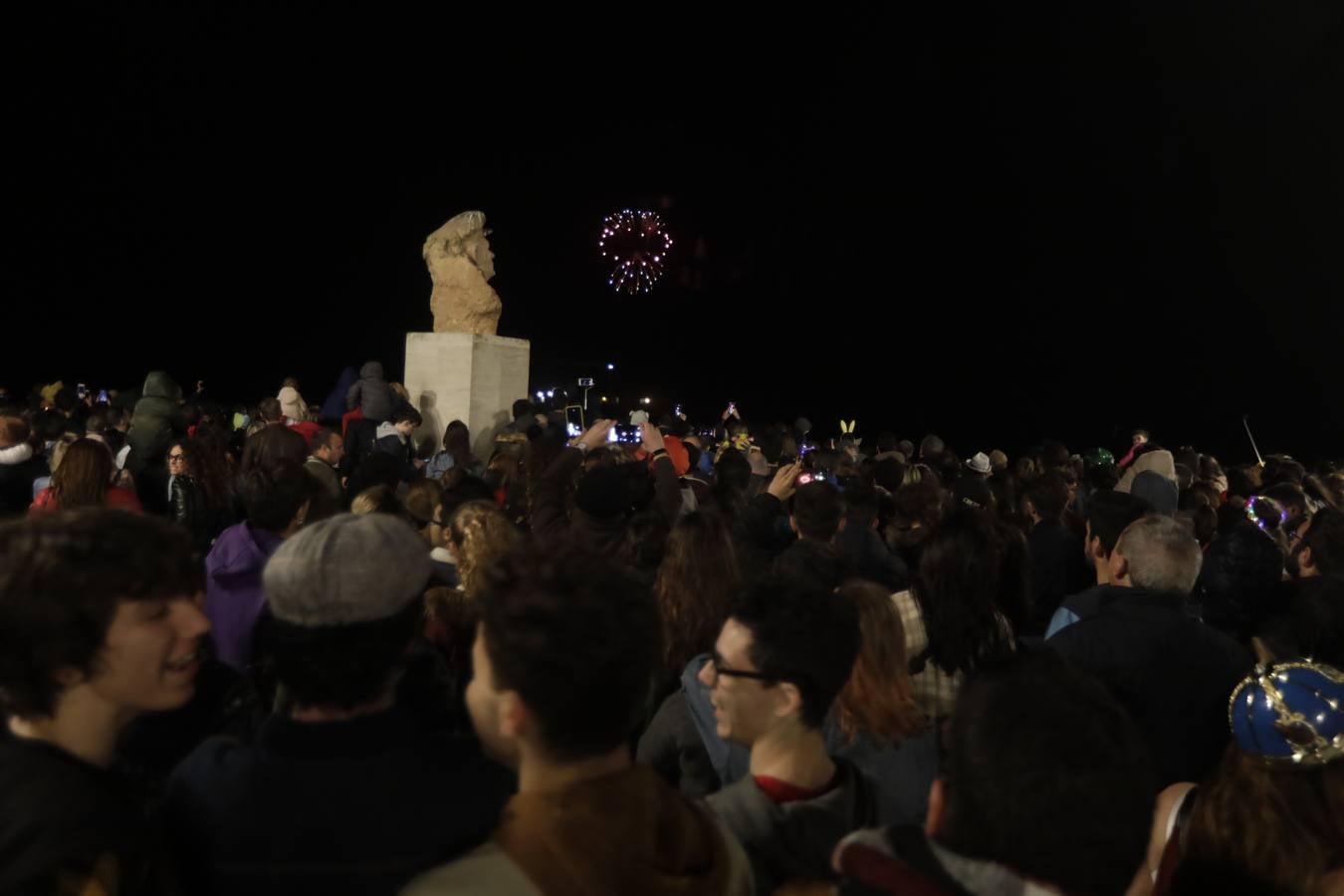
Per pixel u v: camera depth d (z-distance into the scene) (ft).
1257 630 12.80
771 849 6.91
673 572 12.17
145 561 5.81
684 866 5.07
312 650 6.07
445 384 37.14
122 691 5.80
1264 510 20.93
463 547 12.64
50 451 26.76
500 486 22.68
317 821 5.78
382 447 28.60
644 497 17.16
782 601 7.42
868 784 7.75
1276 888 6.34
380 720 6.17
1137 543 11.55
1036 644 12.52
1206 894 6.59
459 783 6.13
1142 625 10.81
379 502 15.39
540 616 5.20
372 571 6.14
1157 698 10.46
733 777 9.12
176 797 6.11
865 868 4.50
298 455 17.31
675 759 10.46
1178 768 10.50
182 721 8.39
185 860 5.90
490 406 38.27
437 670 9.92
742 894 5.41
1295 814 6.37
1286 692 6.53
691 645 12.01
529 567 5.51
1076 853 4.27
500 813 6.10
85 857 5.12
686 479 23.38
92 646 5.60
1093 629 10.85
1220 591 13.52
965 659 10.74
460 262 38.32
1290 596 12.98
